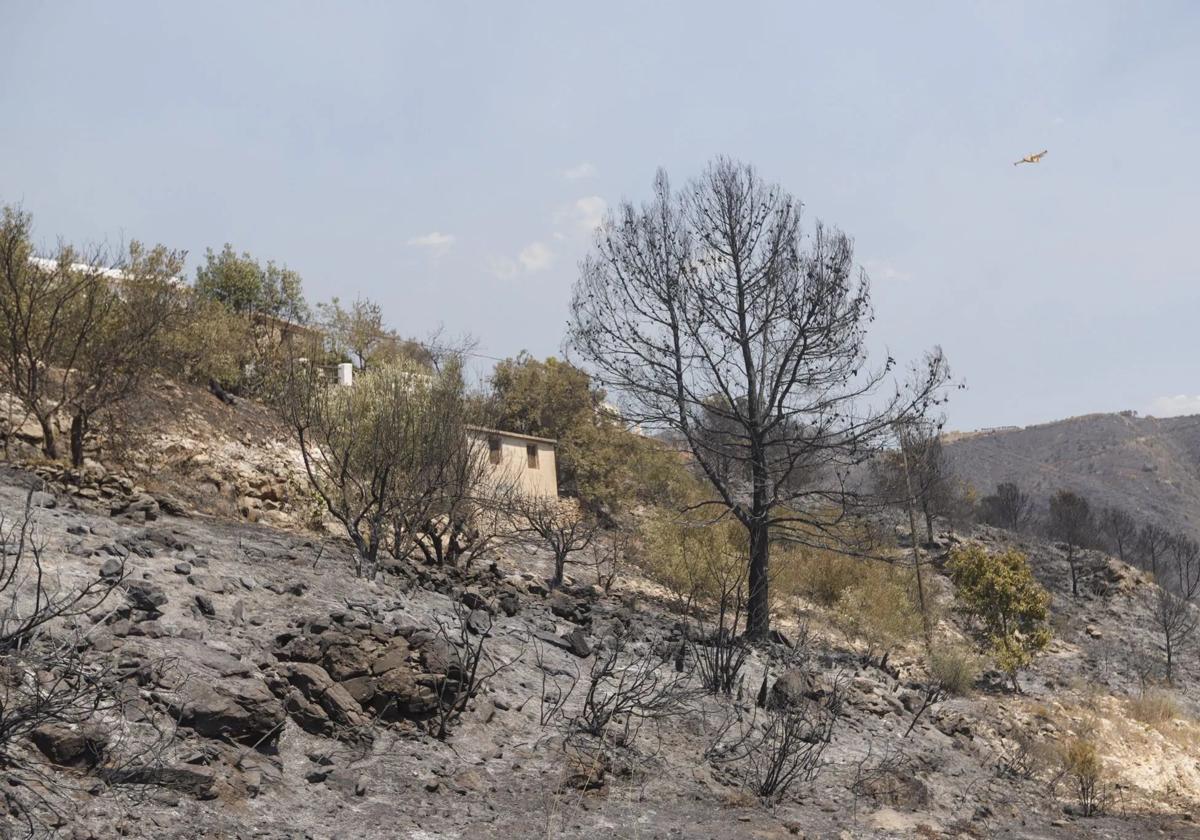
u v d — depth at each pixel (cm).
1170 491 16400
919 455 3184
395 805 719
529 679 1089
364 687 857
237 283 3422
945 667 2319
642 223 2398
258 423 2438
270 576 1122
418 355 3309
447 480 1616
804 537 3062
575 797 816
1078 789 1479
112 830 545
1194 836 1231
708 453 2595
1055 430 19200
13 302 1673
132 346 1820
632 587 2558
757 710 1252
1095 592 4294
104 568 911
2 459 1507
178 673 746
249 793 659
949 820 1023
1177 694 3016
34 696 616
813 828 869
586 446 3678
